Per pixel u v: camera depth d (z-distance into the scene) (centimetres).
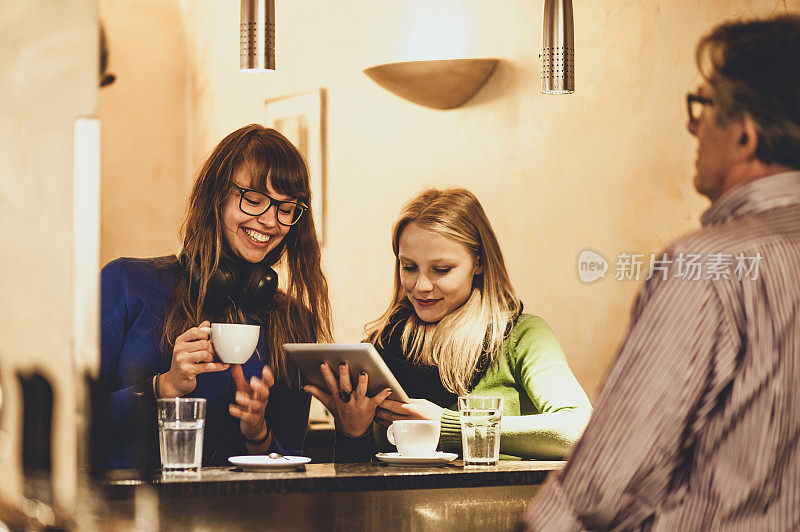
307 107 414
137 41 496
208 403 191
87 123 128
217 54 479
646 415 106
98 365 126
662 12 271
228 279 199
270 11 223
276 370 203
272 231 204
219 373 193
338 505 142
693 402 106
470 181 338
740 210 114
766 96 113
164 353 194
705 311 106
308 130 413
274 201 203
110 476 137
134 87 495
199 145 499
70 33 128
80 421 124
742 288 106
